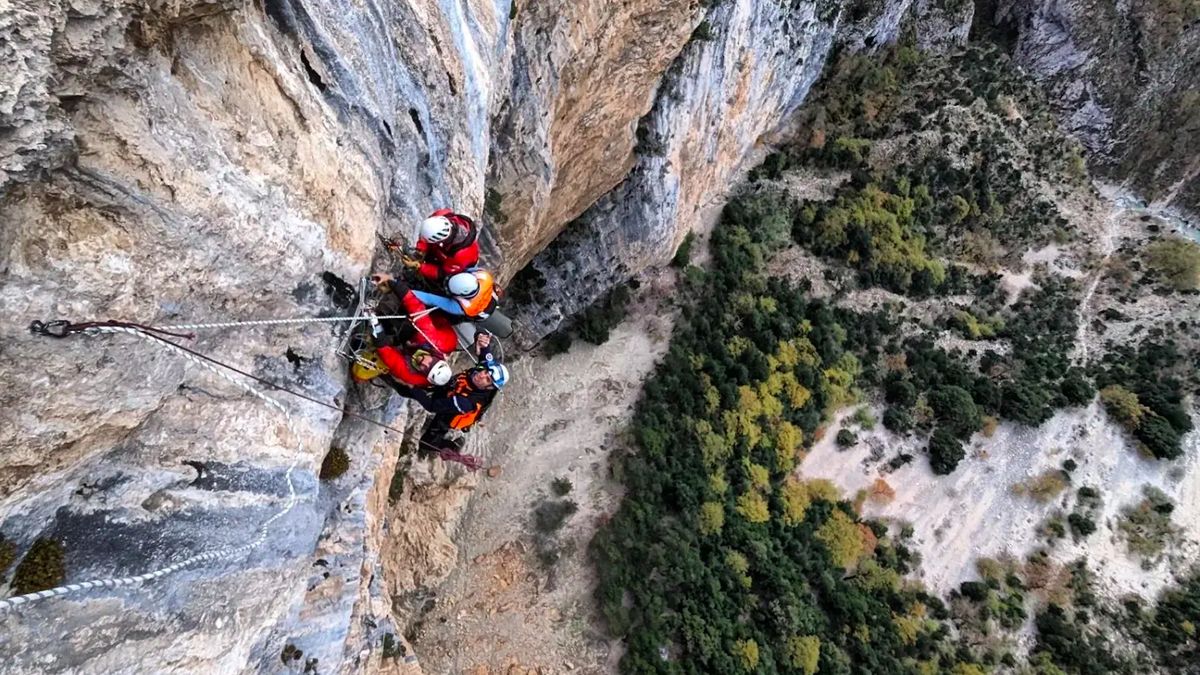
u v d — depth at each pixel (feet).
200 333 16.72
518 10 40.52
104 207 13.51
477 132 35.58
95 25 12.21
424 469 66.39
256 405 19.25
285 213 18.57
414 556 69.21
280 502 20.70
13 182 11.87
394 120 25.61
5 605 12.48
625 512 79.15
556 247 75.72
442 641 70.85
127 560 15.47
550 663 73.10
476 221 37.27
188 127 15.26
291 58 19.30
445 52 29.63
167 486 16.63
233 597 19.03
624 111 60.85
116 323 13.56
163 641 16.33
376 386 27.20
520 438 81.56
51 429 13.01
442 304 21.76
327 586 27.91
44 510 13.71
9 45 10.88
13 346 11.98
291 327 20.18
